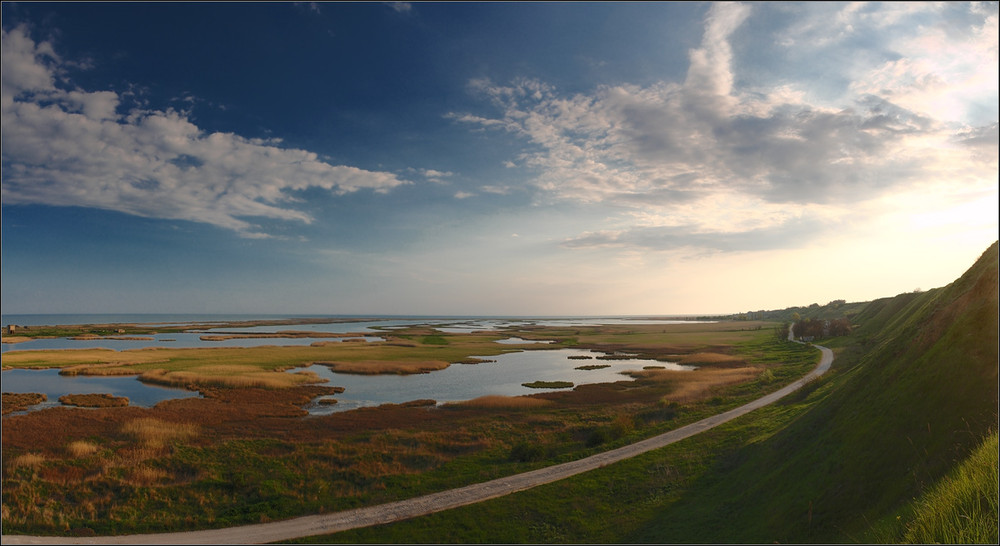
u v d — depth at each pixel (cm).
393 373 7994
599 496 2652
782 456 2566
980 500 1212
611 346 12875
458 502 2614
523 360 10094
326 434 4125
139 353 10069
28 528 2280
